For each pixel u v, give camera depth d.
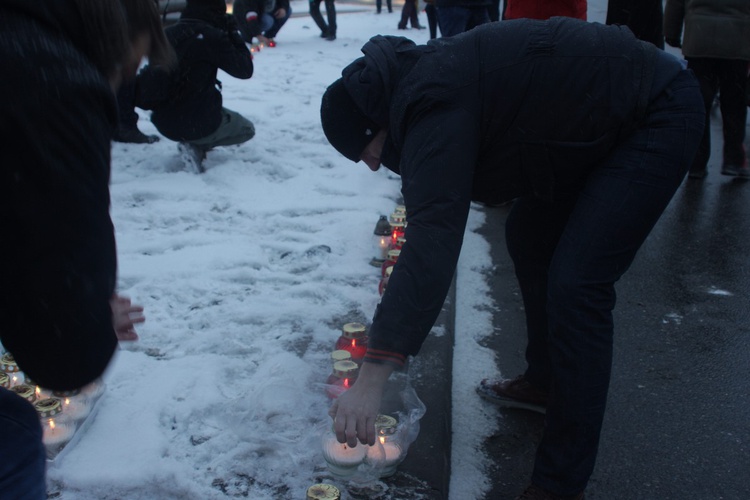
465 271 4.45
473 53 2.03
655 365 3.44
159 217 4.73
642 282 4.37
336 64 10.84
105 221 1.19
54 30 1.19
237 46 5.45
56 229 1.12
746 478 2.66
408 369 2.99
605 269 2.11
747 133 7.64
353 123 2.15
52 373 1.23
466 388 3.16
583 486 2.23
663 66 2.11
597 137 2.07
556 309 2.12
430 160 1.93
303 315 3.42
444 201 1.91
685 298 4.16
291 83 9.32
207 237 4.40
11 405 1.37
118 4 1.30
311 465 2.38
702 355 3.54
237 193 5.24
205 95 5.41
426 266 1.89
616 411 3.07
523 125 2.04
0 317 1.19
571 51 2.04
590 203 2.12
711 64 6.05
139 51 1.49
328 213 4.95
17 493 1.35
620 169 2.10
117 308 1.67
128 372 2.87
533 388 2.94
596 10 14.68
